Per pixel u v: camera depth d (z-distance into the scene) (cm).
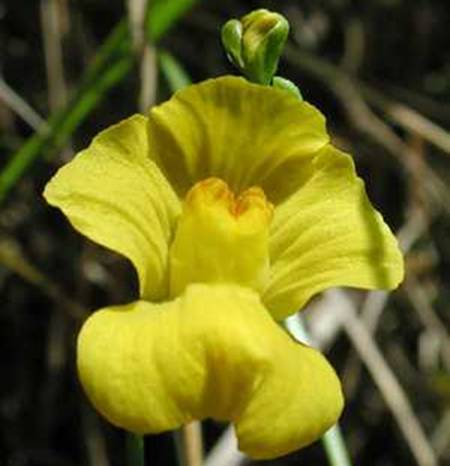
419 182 21
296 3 23
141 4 16
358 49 22
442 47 23
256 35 10
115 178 9
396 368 22
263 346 9
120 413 8
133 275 20
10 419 21
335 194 10
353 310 20
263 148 10
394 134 21
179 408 9
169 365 9
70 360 21
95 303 21
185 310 9
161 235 10
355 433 22
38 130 17
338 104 22
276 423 9
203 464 17
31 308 21
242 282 9
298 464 22
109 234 9
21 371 21
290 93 10
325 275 10
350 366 22
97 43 21
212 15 21
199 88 10
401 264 10
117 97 21
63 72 20
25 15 21
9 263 18
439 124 23
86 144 21
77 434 21
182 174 10
